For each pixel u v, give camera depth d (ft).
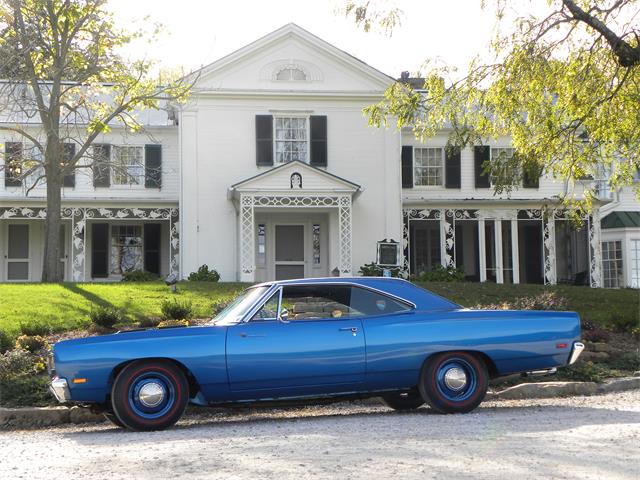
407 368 27.76
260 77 88.74
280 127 89.61
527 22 52.60
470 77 53.98
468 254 104.99
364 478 17.25
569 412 28.60
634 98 53.16
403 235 96.02
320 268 90.07
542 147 54.85
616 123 55.47
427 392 27.96
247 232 84.07
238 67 88.43
